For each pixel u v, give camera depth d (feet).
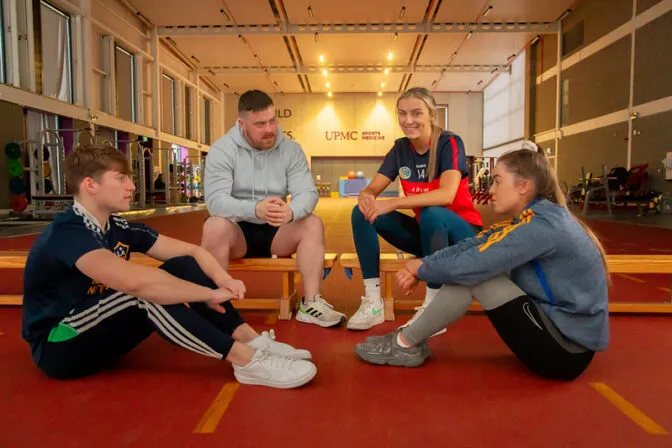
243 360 4.71
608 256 7.24
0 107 29.78
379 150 78.38
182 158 62.49
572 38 47.70
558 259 4.46
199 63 61.82
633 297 8.58
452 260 4.60
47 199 28.71
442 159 6.79
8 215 30.66
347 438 3.71
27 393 4.61
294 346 6.03
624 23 39.17
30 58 32.53
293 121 78.38
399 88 74.74
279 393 4.59
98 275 4.30
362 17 47.01
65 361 4.66
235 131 7.24
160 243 5.50
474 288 4.73
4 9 30.55
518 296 4.56
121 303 4.51
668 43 34.22
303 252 6.99
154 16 47.21
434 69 64.13
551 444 3.61
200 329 4.59
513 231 4.46
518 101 61.05
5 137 30.30
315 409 4.23
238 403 4.37
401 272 4.96
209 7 44.55
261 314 7.66
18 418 4.08
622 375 5.05
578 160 47.29
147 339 6.35
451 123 77.56
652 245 16.56
